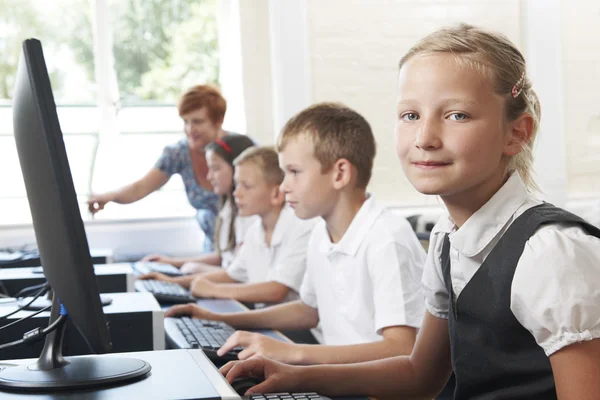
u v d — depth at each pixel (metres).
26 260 2.38
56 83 3.48
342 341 1.58
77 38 3.50
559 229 0.86
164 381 0.83
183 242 3.50
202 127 3.12
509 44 0.91
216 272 2.50
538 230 0.87
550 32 3.56
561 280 0.81
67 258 0.79
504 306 0.88
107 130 3.53
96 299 0.80
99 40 3.51
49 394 0.79
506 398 0.90
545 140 3.54
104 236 3.40
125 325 1.30
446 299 1.09
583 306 0.79
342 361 1.30
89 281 0.79
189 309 1.74
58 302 0.90
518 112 0.90
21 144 0.87
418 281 1.47
